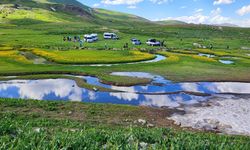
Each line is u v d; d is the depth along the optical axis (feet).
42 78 192.85
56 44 390.01
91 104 130.52
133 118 116.26
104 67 239.50
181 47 420.36
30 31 597.93
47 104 123.54
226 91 177.88
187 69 242.37
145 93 164.55
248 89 185.37
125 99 152.87
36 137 43.09
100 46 385.91
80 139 43.09
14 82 181.68
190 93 167.22
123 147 42.52
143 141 53.83
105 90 167.12
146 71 229.25
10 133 49.21
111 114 118.52
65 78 194.70
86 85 175.01
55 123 91.97
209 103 148.25
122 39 513.86
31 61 260.21
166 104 145.59
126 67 243.60
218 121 117.19
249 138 96.27
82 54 299.99
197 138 63.72
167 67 249.14
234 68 258.98
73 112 116.57
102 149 41.65
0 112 105.91
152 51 359.66
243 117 126.62
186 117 123.34
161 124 111.96
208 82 200.23
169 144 47.39
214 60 296.51
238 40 616.80
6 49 315.37
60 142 41.55
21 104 119.96
